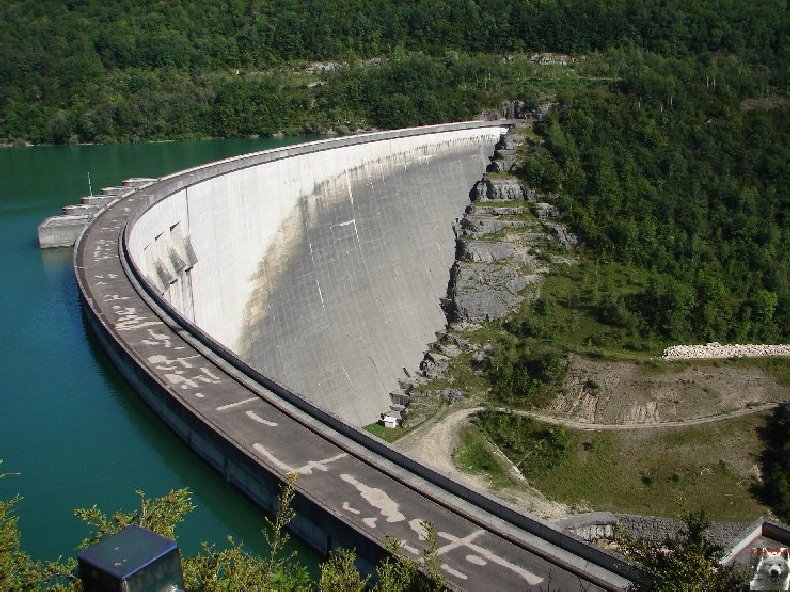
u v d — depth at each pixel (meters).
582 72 130.12
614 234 93.69
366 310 83.12
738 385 74.31
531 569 28.23
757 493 64.69
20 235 80.31
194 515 34.22
